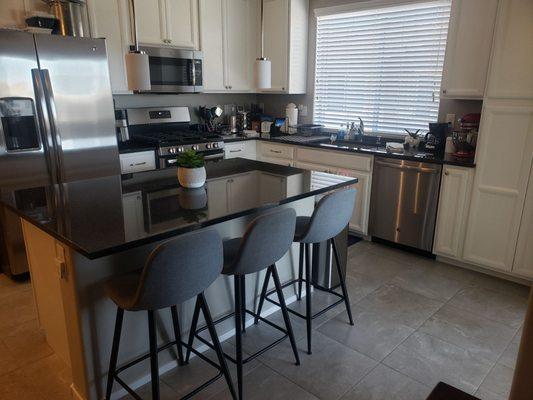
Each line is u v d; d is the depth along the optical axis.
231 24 4.65
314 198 2.87
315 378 2.15
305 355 2.34
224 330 2.47
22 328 2.60
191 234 1.58
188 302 2.21
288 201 2.22
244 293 2.44
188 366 2.23
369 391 2.07
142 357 1.89
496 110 3.06
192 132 4.68
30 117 2.97
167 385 2.08
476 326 2.64
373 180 3.88
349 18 4.47
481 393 2.06
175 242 1.51
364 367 2.24
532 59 2.85
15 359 2.30
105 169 3.43
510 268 3.22
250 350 2.37
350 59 4.56
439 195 3.47
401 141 4.27
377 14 4.23
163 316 2.11
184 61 4.26
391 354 2.35
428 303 2.93
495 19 3.06
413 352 2.37
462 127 3.46
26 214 1.88
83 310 1.77
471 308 2.86
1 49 2.76
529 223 3.07
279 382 2.12
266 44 4.89
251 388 2.07
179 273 1.57
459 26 3.29
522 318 2.74
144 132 4.48
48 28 3.14
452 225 3.45
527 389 0.95
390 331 2.58
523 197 3.06
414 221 3.68
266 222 1.84
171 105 4.72
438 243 3.56
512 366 2.26
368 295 3.03
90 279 1.77
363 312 2.79
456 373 2.20
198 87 4.44
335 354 2.35
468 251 3.41
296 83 4.89
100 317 1.83
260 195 2.28
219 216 1.89
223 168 2.96
